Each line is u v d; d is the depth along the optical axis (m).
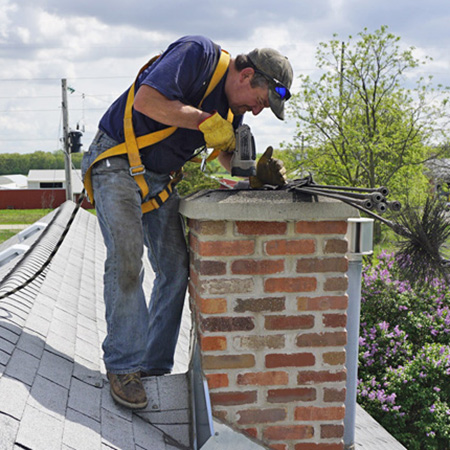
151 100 2.37
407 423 8.36
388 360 9.05
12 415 1.81
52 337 2.74
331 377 2.51
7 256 6.46
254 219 2.29
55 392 2.19
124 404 2.45
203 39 2.51
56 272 4.32
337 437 2.54
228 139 2.48
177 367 3.43
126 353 2.49
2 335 2.37
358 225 2.96
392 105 19.39
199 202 2.30
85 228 8.37
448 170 17.44
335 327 2.48
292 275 2.43
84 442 1.98
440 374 8.53
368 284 9.49
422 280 2.32
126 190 2.53
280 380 2.47
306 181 2.50
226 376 2.44
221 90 2.60
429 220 2.27
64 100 24.52
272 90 2.56
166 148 2.62
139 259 2.51
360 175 19.97
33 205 50.09
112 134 2.58
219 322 2.41
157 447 2.32
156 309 2.98
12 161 95.00
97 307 4.01
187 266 2.90
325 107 19.72
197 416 2.46
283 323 2.45
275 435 2.50
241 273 2.40
